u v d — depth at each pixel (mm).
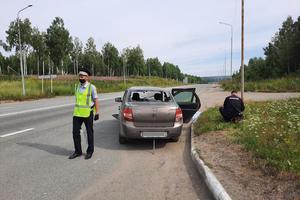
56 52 35281
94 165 6438
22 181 5430
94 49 77688
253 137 7520
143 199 4707
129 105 7930
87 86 7055
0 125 11508
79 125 7078
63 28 35562
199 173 5949
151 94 9031
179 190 5082
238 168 5668
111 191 5016
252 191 4613
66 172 5945
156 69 119438
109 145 8312
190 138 9125
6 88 32438
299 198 4203
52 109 17500
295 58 59719
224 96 29094
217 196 4590
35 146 8062
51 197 4750
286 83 36188
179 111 8086
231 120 10188
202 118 11648
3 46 45750
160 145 8328
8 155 7148
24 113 15469
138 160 6863
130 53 81438
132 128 7766
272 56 69500
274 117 10555
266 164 5598
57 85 40469
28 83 40188
